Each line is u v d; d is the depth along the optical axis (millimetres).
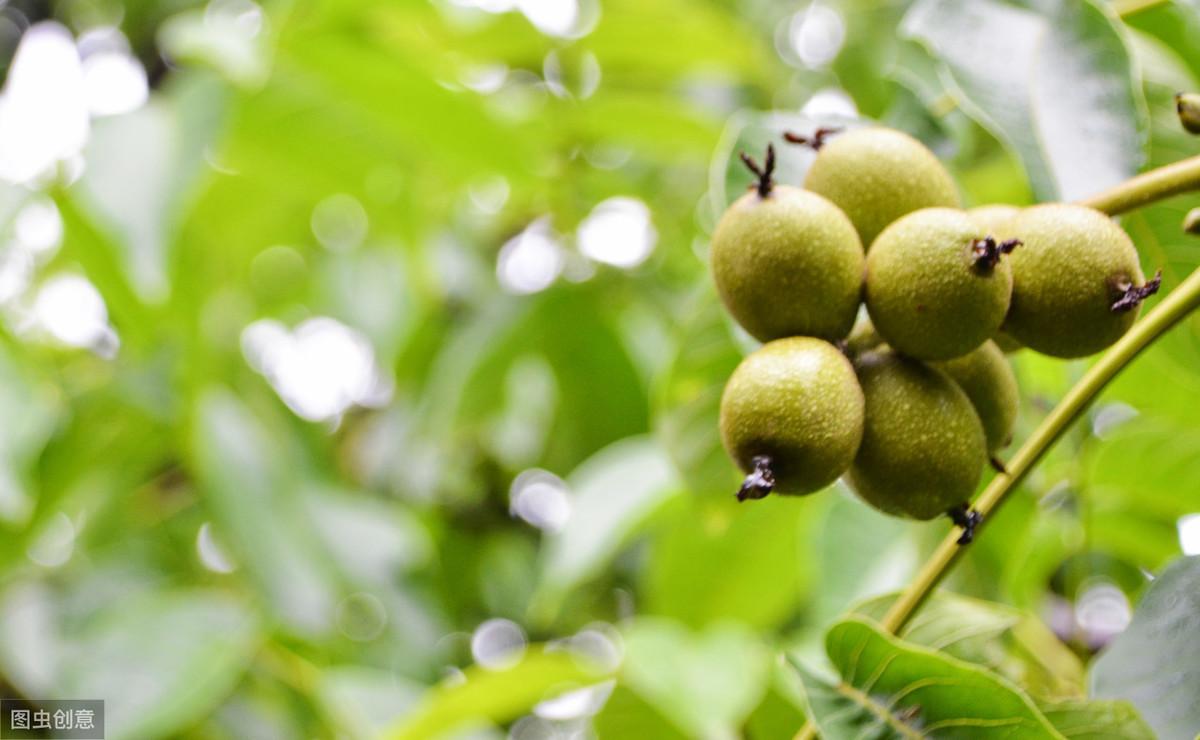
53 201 920
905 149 660
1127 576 933
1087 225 637
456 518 1395
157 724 860
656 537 944
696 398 789
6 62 1501
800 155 729
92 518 1152
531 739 1361
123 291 947
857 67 1271
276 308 1294
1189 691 650
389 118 1030
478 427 1305
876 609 701
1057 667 784
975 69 718
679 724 772
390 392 1374
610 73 1131
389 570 1085
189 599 900
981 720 631
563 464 1210
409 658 1071
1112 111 706
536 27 1042
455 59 1071
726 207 723
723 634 809
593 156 1229
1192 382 785
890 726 638
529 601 1370
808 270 637
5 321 1030
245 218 1130
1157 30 785
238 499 966
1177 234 738
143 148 910
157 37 1422
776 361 629
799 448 624
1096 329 638
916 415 635
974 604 701
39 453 1006
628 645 792
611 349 1129
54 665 991
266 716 1016
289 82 986
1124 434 820
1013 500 827
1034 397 848
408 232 1136
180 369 993
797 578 917
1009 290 632
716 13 1196
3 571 1014
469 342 1124
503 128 1038
